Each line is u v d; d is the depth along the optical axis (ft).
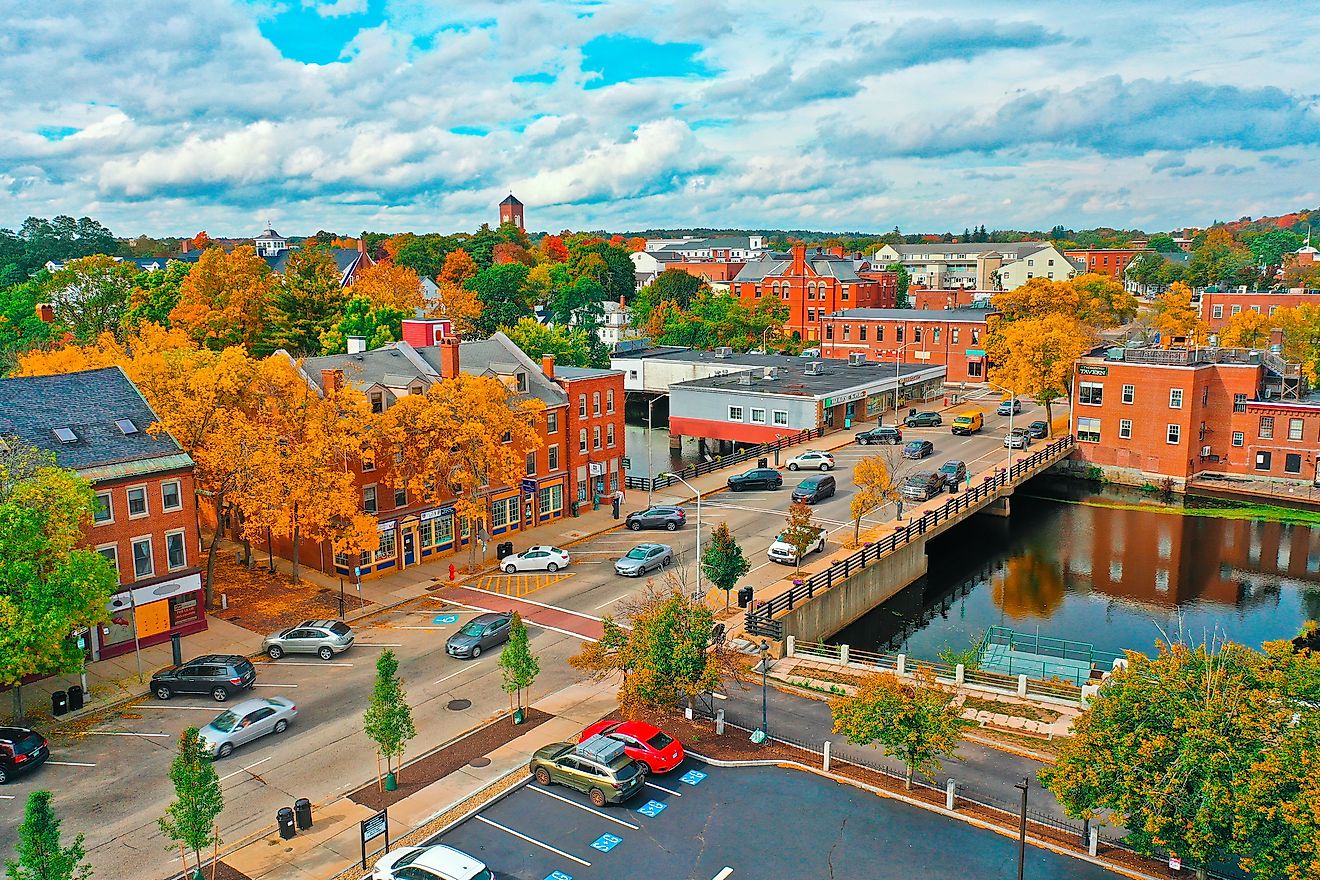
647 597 138.72
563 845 94.17
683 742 115.65
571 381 222.89
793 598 162.40
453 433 178.19
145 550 147.74
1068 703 126.21
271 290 326.24
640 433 385.29
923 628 182.80
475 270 577.43
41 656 117.50
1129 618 186.70
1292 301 421.59
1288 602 193.67
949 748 97.60
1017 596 200.44
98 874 90.48
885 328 447.42
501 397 184.34
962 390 414.82
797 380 341.82
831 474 261.03
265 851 94.22
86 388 155.33
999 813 98.27
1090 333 399.85
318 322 322.14
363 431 170.09
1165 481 281.74
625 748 105.81
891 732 97.14
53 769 111.45
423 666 140.87
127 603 143.33
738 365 362.94
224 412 161.58
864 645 173.47
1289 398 280.51
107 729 121.60
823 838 94.48
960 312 453.17
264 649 145.69
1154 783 80.07
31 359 193.98
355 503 163.53
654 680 110.93
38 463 131.03
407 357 209.26
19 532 116.78
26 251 625.82
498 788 105.29
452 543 197.16
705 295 559.79
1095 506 267.39
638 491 248.52
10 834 96.99
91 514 135.95
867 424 331.36
